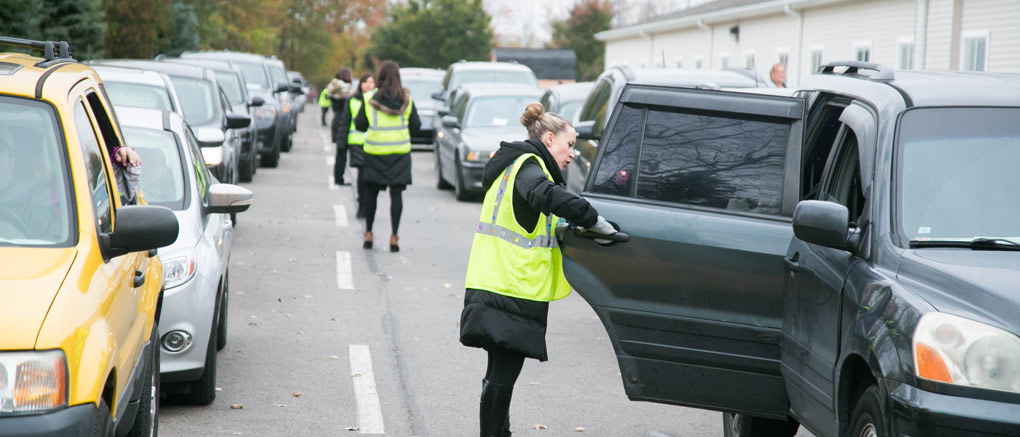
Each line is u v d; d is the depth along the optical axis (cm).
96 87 505
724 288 512
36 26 2386
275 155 2283
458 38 7856
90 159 440
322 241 1365
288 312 951
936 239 440
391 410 673
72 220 407
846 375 439
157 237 414
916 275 418
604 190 536
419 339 866
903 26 2345
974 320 384
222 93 1588
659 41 4184
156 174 747
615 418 673
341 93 2233
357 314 952
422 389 723
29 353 349
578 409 691
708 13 3459
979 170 459
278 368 766
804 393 479
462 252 1315
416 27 7894
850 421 442
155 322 526
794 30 2923
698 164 529
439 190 2055
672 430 651
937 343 383
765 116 528
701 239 513
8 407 345
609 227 514
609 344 873
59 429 349
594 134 1225
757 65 3203
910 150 466
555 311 1006
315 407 675
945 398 378
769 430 571
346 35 8156
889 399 394
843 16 2642
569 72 4109
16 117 426
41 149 421
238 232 1413
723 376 518
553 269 551
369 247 1314
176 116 839
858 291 434
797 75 2911
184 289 640
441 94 2658
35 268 379
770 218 517
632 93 541
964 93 488
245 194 744
